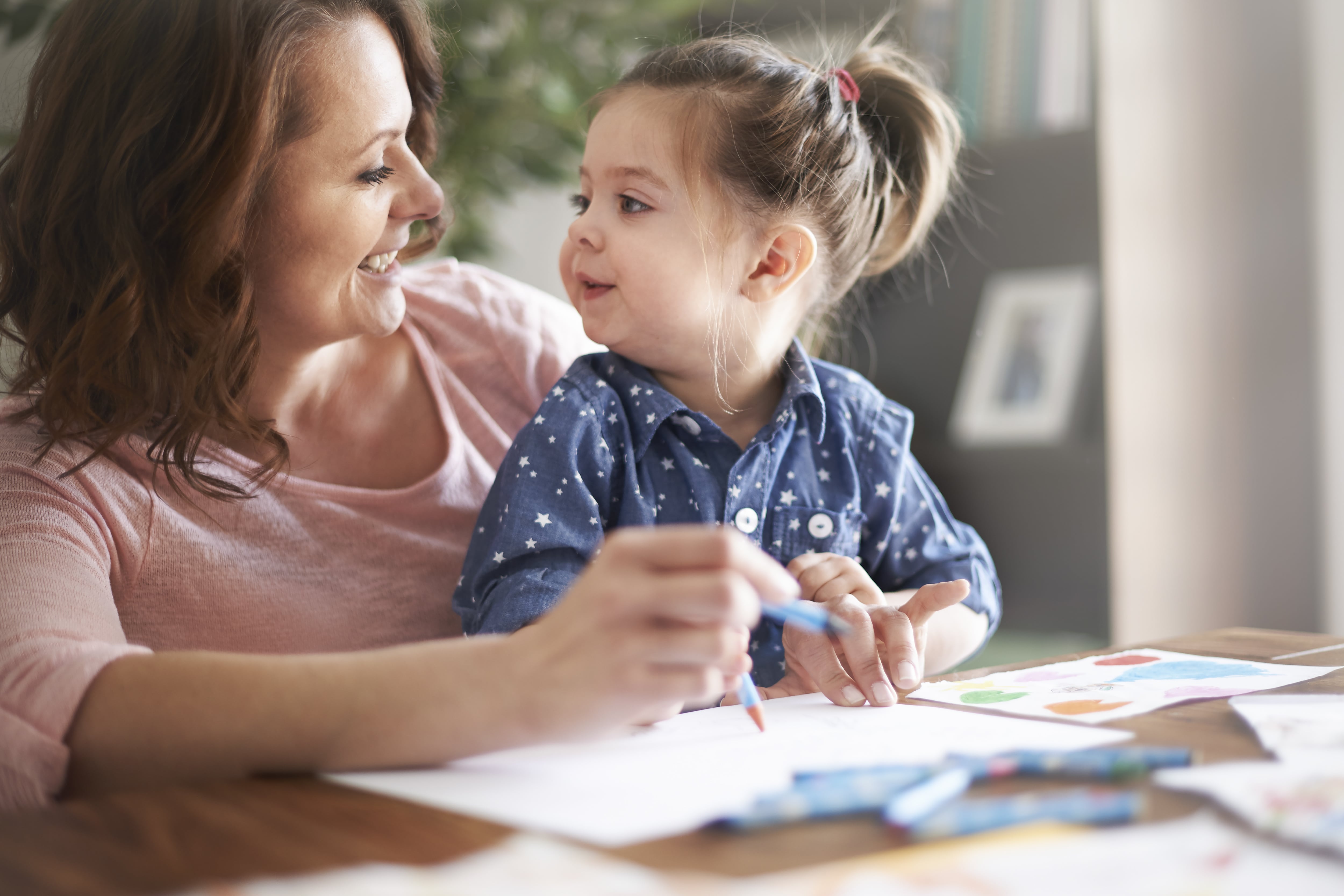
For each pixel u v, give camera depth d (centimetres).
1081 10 188
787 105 92
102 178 71
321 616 82
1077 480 189
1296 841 34
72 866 35
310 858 35
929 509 94
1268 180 182
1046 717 55
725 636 44
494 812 40
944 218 177
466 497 93
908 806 37
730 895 31
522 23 192
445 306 102
